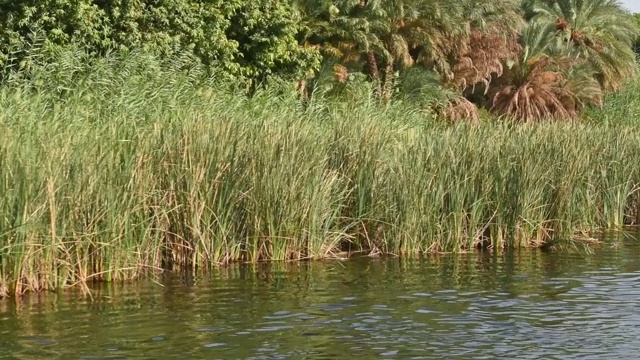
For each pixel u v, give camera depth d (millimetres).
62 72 25984
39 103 22766
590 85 58156
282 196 20641
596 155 27031
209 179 19859
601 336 14898
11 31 31391
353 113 25641
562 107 56250
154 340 14242
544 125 26047
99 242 17797
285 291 17875
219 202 19984
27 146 16719
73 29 32375
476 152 23109
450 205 22734
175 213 19656
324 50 45219
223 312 16109
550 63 57062
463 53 50906
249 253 20594
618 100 62500
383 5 48469
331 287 18344
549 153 24391
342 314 16141
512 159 23641
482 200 23156
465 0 51656
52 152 17078
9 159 16359
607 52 62250
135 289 17656
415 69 47688
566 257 22281
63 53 26594
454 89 51156
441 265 20953
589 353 13922
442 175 22609
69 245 17375
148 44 32500
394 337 14695
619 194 27500
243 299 17141
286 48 40125
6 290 16672
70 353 13469
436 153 22844
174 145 19766
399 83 47000
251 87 39438
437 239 22703
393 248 22094
